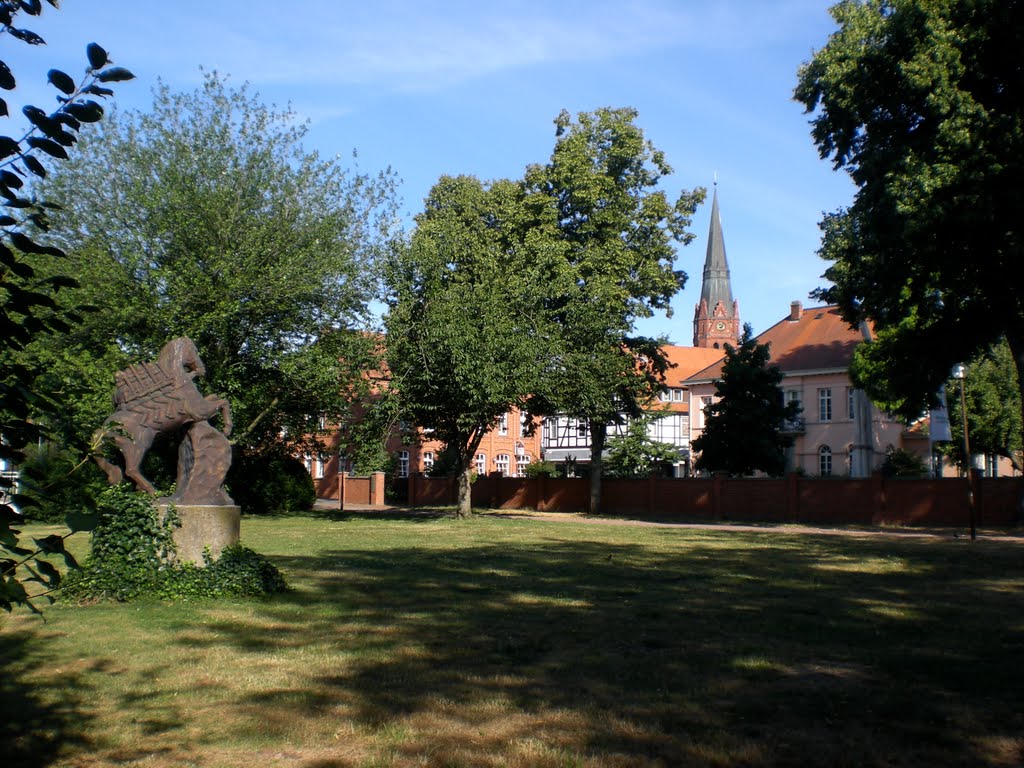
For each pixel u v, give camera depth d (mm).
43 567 3248
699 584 14047
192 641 8977
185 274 30391
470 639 9211
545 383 32781
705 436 42031
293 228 33875
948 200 22281
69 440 3547
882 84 24781
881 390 43500
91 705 6645
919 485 31797
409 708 6586
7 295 3430
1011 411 45812
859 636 9484
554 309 35625
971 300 28359
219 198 31781
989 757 5527
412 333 32594
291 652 8477
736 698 6910
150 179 31906
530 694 6984
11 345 3348
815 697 6930
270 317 33688
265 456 38938
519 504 47469
